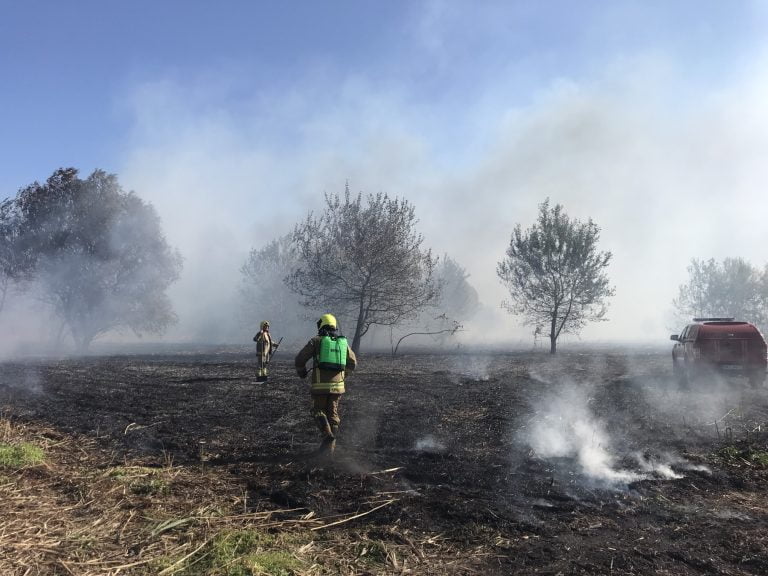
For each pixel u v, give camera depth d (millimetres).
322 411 7012
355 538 4266
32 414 9758
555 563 3873
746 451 7074
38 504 4816
